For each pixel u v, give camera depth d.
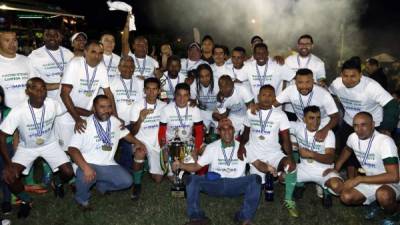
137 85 6.71
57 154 5.59
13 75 5.76
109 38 6.76
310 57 6.95
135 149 5.73
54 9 16.64
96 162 5.50
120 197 5.85
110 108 5.45
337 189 5.17
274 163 5.79
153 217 5.21
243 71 7.23
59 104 5.63
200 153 6.03
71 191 6.01
